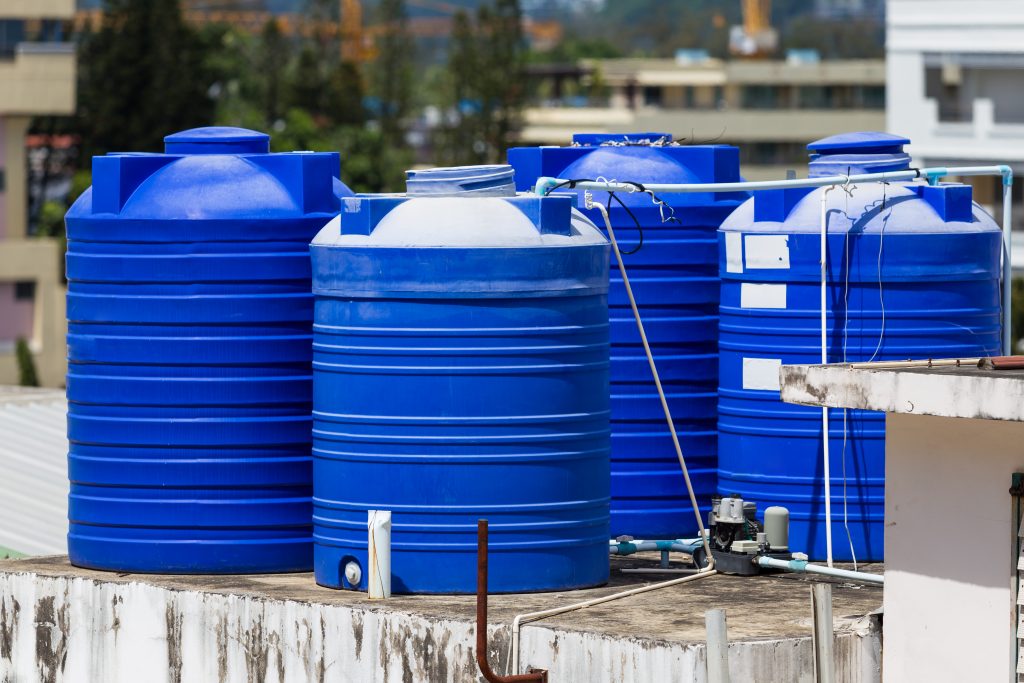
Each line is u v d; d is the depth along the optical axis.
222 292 15.34
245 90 112.81
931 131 65.56
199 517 15.45
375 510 14.46
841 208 16.08
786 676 12.84
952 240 15.95
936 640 12.99
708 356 17.11
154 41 89.44
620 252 16.97
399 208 14.59
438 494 14.36
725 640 12.38
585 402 14.69
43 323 71.56
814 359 16.09
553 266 14.38
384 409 14.41
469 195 14.87
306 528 15.60
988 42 63.91
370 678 13.81
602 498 14.92
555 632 13.15
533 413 14.42
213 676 14.62
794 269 16.11
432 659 13.52
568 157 17.59
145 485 15.52
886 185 16.25
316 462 14.97
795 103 111.50
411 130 129.50
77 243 15.80
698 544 15.90
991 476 12.63
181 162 15.73
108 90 89.00
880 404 11.95
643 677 12.70
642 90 135.62
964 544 12.80
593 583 14.87
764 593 14.64
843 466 16.08
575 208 15.73
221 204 15.37
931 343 15.98
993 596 12.64
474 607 13.91
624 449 16.95
